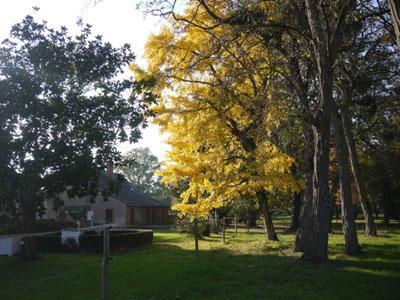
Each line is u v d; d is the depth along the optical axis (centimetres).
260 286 1188
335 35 1584
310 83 1966
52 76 1767
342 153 1845
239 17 1608
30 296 1427
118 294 1234
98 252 2708
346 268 1411
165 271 1426
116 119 1786
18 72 1727
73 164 1708
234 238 2989
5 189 1698
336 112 1906
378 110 3008
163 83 1902
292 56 1767
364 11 1777
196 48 1911
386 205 4738
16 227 2477
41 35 1816
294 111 1786
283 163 1958
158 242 3170
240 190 1981
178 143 2066
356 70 2308
